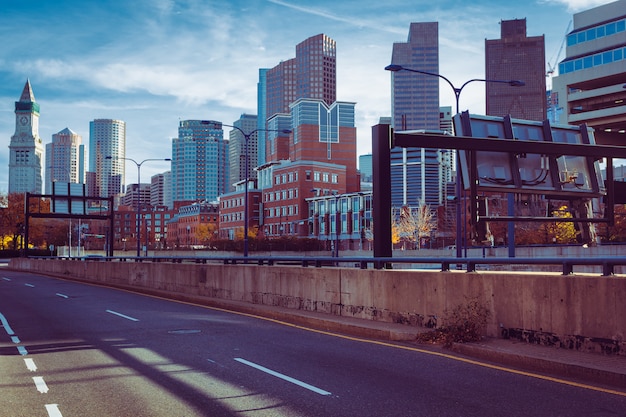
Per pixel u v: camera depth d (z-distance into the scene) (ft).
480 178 47.83
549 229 233.14
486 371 29.50
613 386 25.80
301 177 414.00
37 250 379.35
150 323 51.62
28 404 24.02
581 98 341.82
